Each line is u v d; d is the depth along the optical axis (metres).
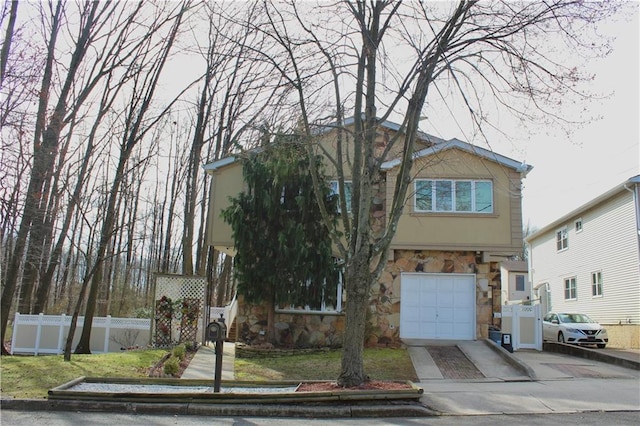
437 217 18.30
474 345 16.91
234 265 17.39
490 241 18.16
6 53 14.92
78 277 36.25
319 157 16.78
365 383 10.46
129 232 30.47
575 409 9.59
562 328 22.67
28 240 19.66
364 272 10.69
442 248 18.16
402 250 18.48
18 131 15.45
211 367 14.13
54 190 21.09
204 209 28.84
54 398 9.59
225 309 22.55
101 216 28.44
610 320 25.05
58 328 19.72
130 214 31.70
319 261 16.58
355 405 9.58
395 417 9.20
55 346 19.59
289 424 8.54
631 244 23.38
